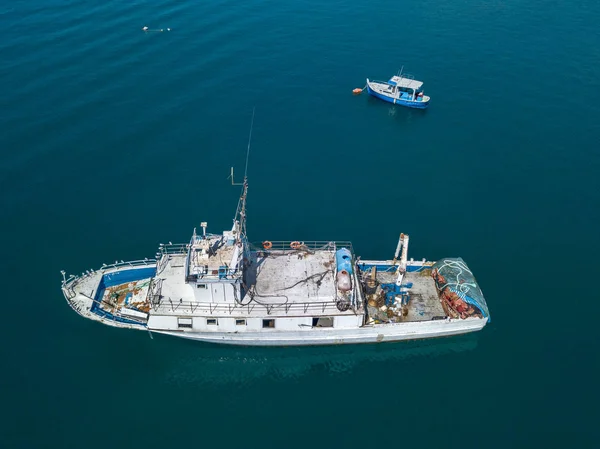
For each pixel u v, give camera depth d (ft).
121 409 168.04
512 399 172.55
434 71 371.76
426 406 171.32
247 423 166.30
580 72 370.94
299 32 411.34
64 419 163.32
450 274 201.67
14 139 281.54
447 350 189.78
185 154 282.15
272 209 252.21
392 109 333.62
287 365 186.39
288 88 344.69
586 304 205.87
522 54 393.09
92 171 266.57
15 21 399.44
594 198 261.03
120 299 197.06
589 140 303.89
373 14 447.01
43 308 197.67
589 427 164.04
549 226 244.83
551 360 184.65
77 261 218.18
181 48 377.09
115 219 240.53
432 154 293.43
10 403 166.09
